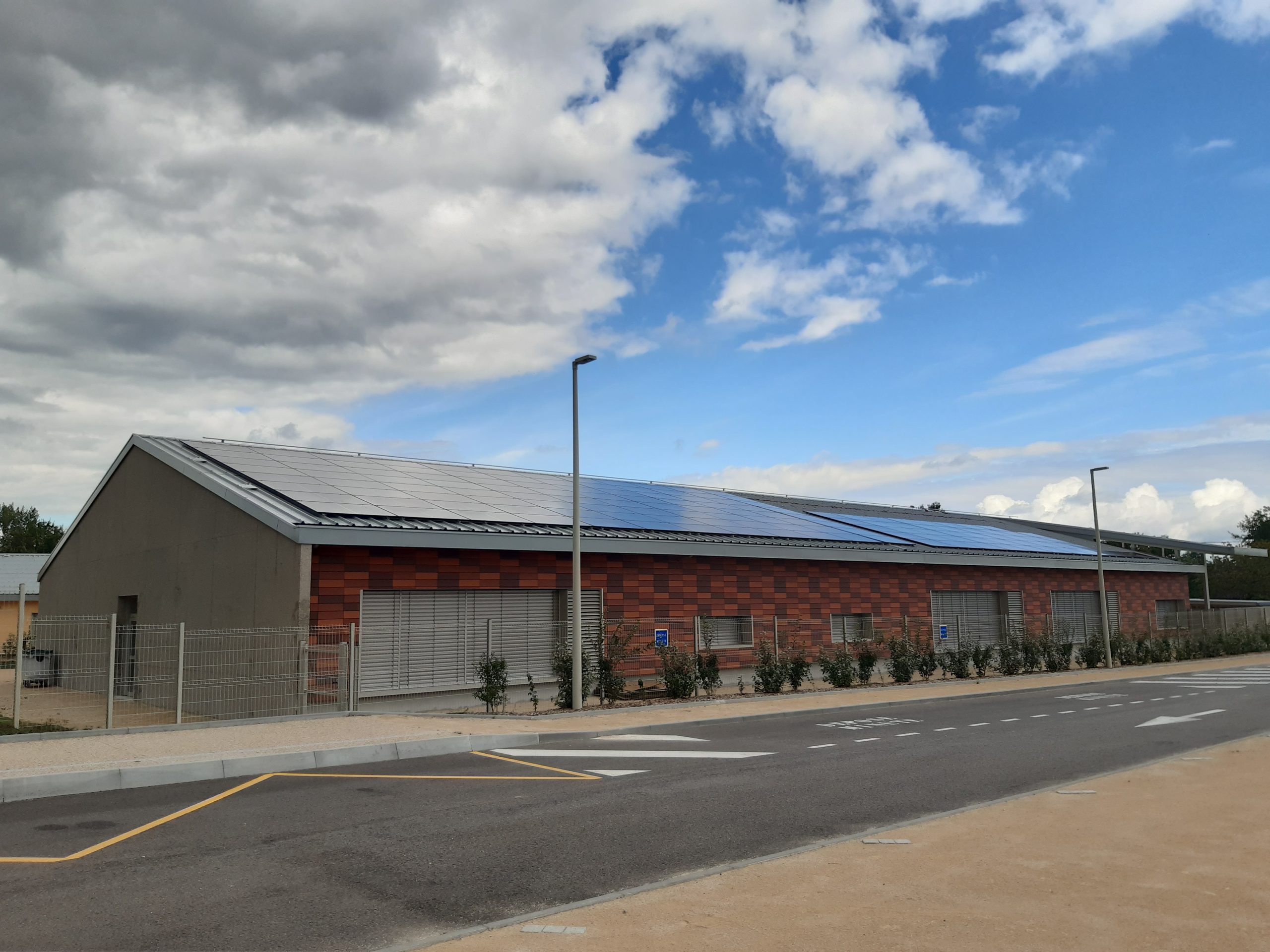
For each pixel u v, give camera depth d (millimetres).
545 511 23469
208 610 19531
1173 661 36719
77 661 18562
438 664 19484
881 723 17078
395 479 23609
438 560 19594
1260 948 5082
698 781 10906
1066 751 13375
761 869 6883
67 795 10156
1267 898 5945
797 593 26797
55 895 6387
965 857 7090
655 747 14039
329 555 17922
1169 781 10266
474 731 14617
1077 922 5539
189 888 6559
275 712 16953
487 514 21719
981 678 27547
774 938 5336
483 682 19609
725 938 5340
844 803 9602
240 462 21891
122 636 18016
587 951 5172
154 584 21750
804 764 12242
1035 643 30625
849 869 6801
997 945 5172
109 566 24047
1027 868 6754
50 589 27828
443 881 6730
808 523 31188
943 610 31625
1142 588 41281
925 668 26734
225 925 5793
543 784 10766
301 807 9438
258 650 17547
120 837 8102
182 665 15266
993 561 32906
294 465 22719
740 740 14844
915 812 9172
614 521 23953
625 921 5707
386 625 18812
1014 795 10094
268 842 7902
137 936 5582
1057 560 35688
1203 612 41438
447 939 5473
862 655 25391
